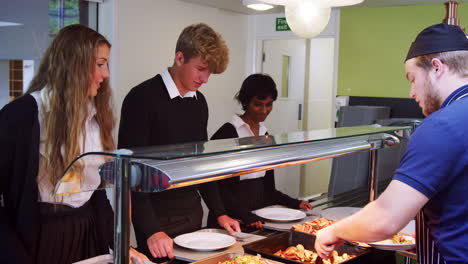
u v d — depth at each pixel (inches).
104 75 63.0
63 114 58.5
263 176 92.7
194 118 83.2
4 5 126.0
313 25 90.6
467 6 148.6
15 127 56.4
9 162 56.1
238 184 88.9
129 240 43.0
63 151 58.7
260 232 75.2
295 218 78.9
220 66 76.5
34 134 56.6
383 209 46.8
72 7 138.6
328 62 233.9
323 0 88.7
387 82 164.7
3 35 126.7
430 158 44.5
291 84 211.9
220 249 65.3
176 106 79.4
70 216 60.4
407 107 159.3
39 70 61.7
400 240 69.7
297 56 214.2
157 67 157.5
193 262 60.1
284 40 205.5
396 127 79.4
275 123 202.7
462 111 44.9
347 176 144.2
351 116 156.1
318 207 90.4
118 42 144.0
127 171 41.7
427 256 50.1
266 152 53.1
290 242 71.2
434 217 47.9
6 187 56.7
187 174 42.6
